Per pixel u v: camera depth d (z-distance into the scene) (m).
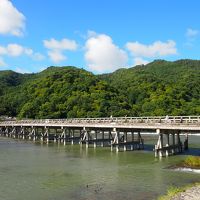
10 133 85.75
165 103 118.38
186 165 37.78
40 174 35.00
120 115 108.69
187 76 163.38
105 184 30.27
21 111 119.94
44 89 128.88
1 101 141.88
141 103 126.44
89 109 110.69
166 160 42.66
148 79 152.38
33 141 72.25
